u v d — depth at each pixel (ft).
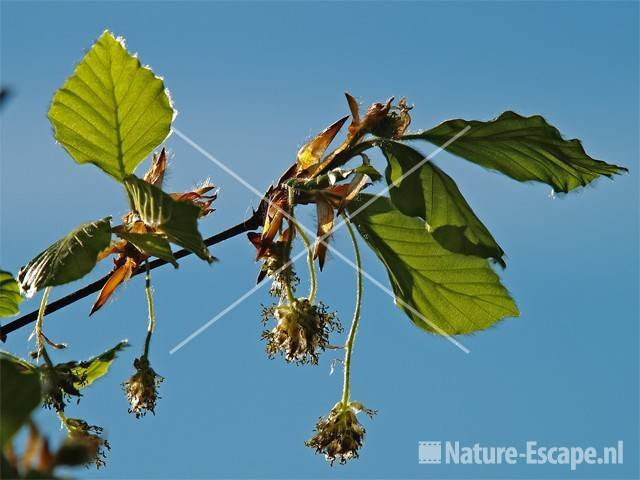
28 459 0.70
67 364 1.23
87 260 1.19
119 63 1.23
